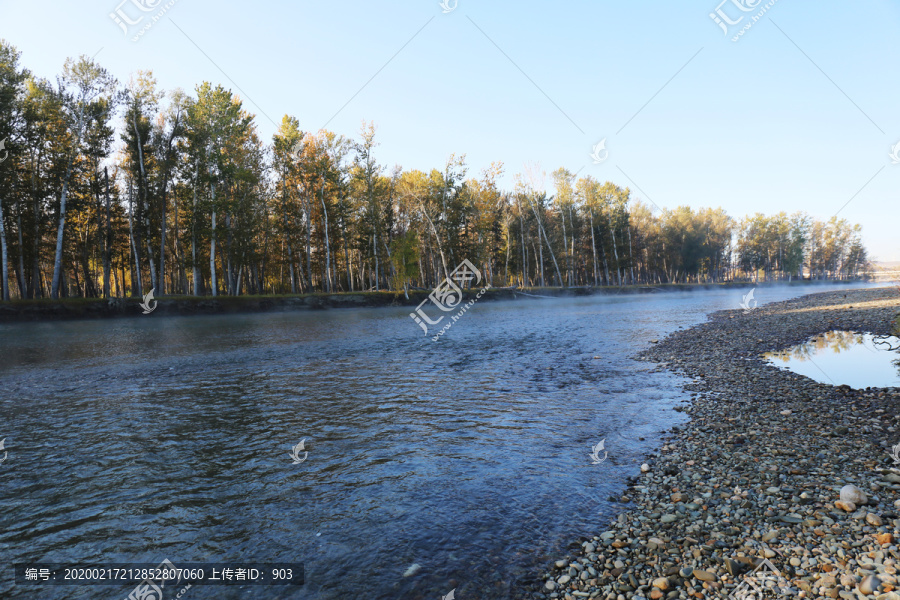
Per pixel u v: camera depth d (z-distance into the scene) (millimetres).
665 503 6121
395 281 58719
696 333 24000
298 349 20453
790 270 129125
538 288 69562
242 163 47688
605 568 4758
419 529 5641
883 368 14070
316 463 7750
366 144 56375
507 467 7562
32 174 39531
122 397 12164
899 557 4488
